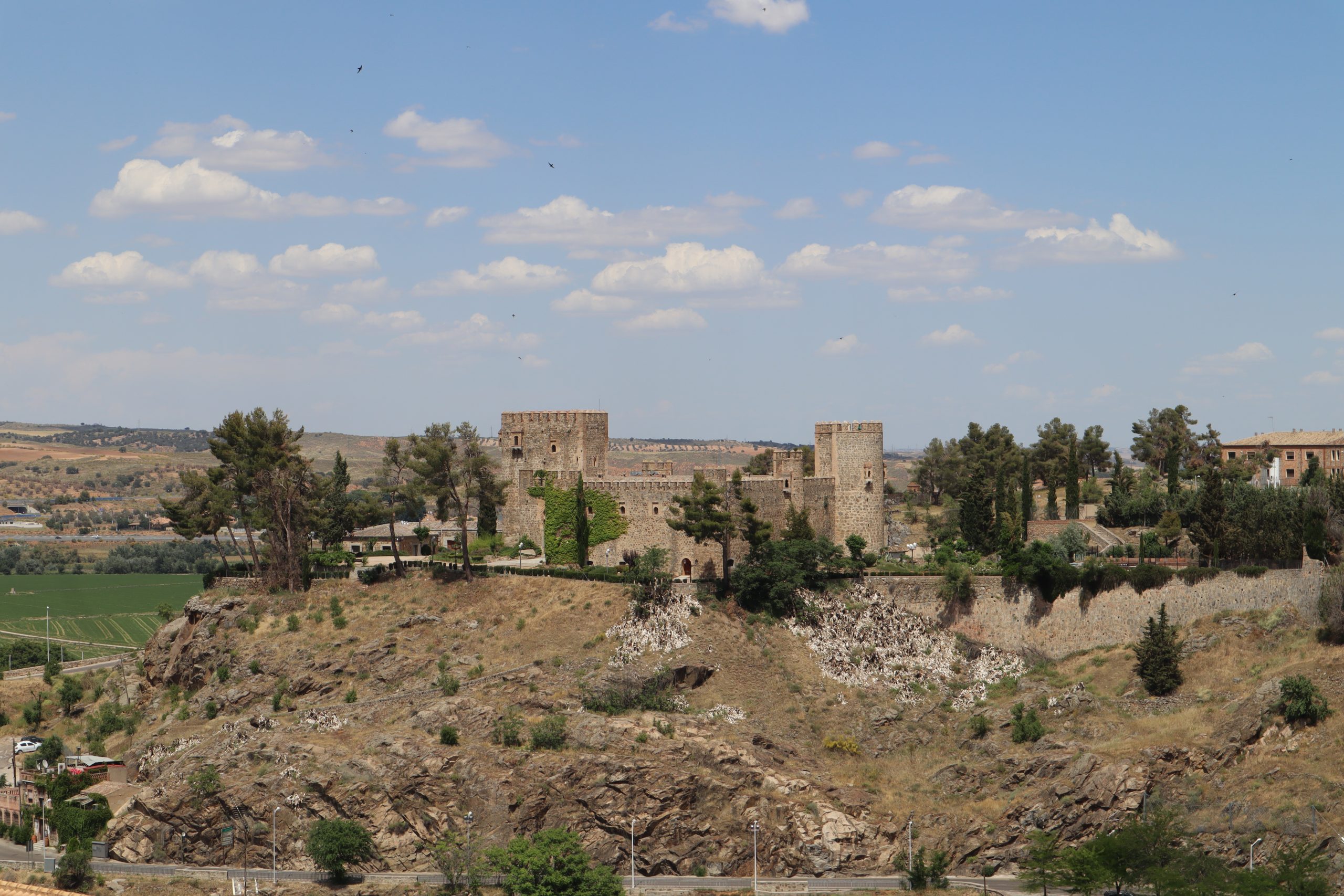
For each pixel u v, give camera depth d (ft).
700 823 443.73
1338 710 454.81
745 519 539.29
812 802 448.65
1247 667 492.54
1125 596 526.57
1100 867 409.90
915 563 568.00
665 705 487.61
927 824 452.35
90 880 440.86
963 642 535.60
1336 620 483.51
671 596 523.29
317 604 561.84
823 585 540.11
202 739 499.51
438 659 519.19
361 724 491.72
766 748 472.03
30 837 492.54
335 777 456.45
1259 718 462.19
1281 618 504.43
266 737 479.00
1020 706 498.28
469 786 449.48
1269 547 524.52
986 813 456.04
